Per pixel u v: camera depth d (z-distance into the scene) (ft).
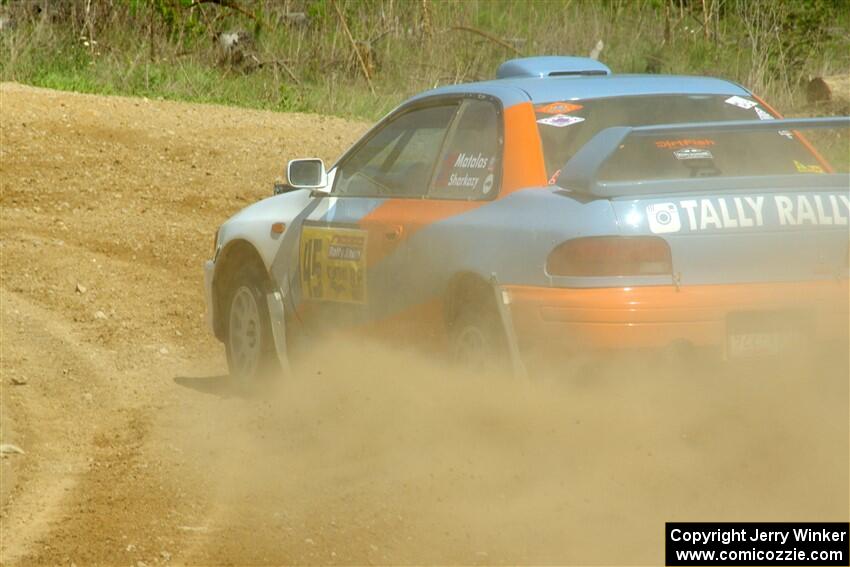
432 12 237.45
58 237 142.20
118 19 230.27
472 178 75.05
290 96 209.97
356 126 191.52
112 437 82.07
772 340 66.03
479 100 77.56
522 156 72.28
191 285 125.49
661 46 223.71
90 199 156.97
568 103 75.41
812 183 67.67
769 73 193.88
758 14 217.36
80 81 210.59
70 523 66.44
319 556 60.23
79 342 106.42
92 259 133.18
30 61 216.33
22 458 78.23
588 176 66.33
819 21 209.87
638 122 75.41
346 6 239.09
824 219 67.21
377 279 79.41
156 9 231.50
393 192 81.15
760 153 75.66
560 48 228.02
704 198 65.98
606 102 76.02
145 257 135.74
